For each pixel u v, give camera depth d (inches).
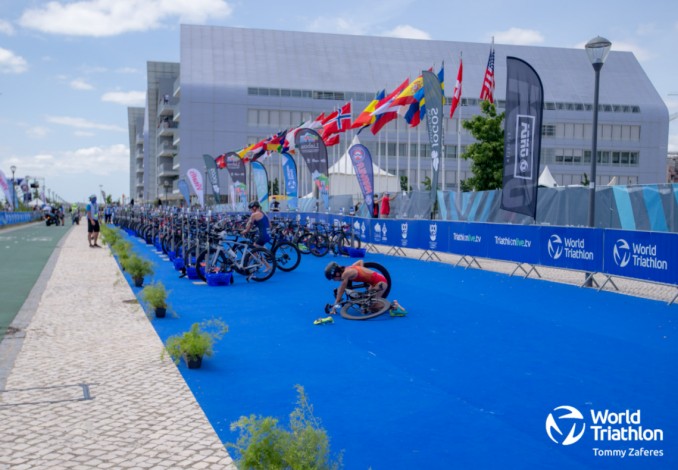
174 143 3302.2
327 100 2883.9
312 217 986.7
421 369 221.8
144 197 4520.2
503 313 338.3
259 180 1019.3
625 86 3193.9
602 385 201.2
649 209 522.9
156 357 240.8
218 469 138.8
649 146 3134.8
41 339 273.1
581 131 3070.9
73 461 143.7
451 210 757.3
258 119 2827.3
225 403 184.7
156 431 162.2
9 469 139.5
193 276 499.2
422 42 3174.2
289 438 123.2
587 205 593.9
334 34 3112.7
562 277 503.5
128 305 365.7
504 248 522.9
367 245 868.6
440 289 434.3
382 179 1561.3
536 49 3248.0
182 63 2829.7
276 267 541.3
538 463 141.9
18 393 195.3
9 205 2356.1
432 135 665.6
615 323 309.1
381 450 148.9
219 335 277.6
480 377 211.0
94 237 901.2
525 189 483.5
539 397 188.9
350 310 344.8
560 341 267.9
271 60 2950.3
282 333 286.4
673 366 225.1
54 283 470.9
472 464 141.3
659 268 373.1
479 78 3009.4
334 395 191.5
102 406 182.5
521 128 481.4
